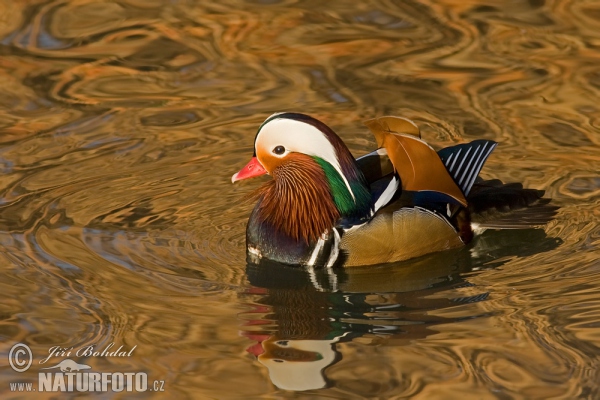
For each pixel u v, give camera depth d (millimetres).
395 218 12250
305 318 10789
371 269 12305
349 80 16688
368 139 14891
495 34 18094
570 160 14250
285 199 12555
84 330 10367
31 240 12328
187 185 13906
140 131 15258
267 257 12555
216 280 11648
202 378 9555
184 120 15586
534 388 9242
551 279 11477
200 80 16781
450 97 16062
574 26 18297
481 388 9266
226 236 12750
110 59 17438
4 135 15023
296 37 18188
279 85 16578
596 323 10297
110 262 11891
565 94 16031
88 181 13883
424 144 12539
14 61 17312
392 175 12812
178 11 19281
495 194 12898
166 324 10523
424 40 17953
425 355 9875
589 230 12555
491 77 16656
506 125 15195
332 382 9469
